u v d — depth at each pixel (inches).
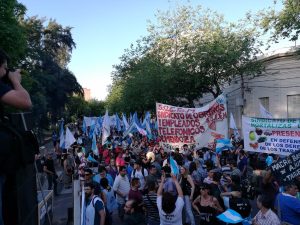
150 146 796.6
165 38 1304.1
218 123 583.8
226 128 584.4
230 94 1290.6
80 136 1489.9
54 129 2102.6
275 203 281.4
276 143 461.1
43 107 1662.2
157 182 372.5
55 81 2000.5
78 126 2493.8
